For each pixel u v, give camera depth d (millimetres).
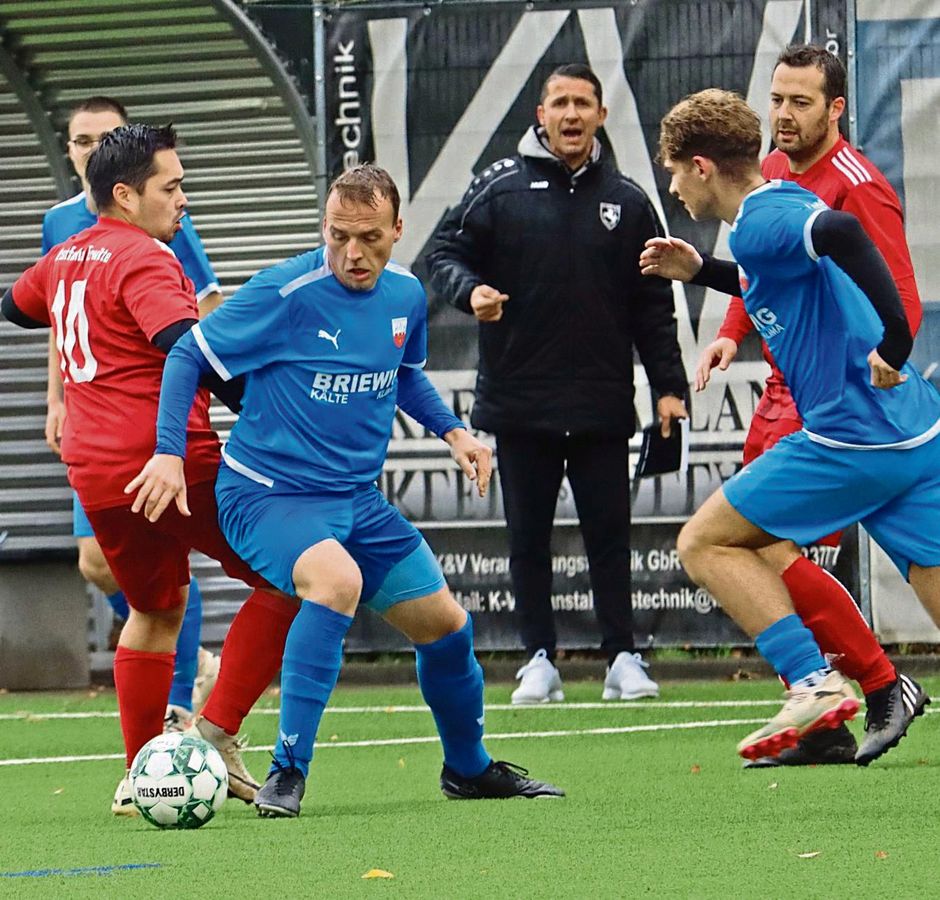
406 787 23000
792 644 21125
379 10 35062
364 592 20297
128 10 36156
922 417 21125
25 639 36125
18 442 37062
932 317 34250
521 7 34906
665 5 34781
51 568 36062
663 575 35156
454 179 35062
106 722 31219
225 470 20188
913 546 21203
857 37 34375
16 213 37094
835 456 20938
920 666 34719
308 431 19797
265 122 36219
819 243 19656
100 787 23859
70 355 21141
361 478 20094
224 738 21000
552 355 31453
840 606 22656
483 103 35000
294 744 19578
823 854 16203
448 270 30969
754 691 32656
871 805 19375
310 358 19656
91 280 20891
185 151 36469
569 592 35188
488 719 29750
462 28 35031
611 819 18812
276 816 19516
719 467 34812
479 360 32281
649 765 24125
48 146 36875
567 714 30141
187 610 25312
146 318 20250
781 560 22844
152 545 21047
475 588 35188
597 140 32375
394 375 20297
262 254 36438
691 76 34781
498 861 16234
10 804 22219
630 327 31859
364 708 31953
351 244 19328
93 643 37094
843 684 21000
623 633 32125
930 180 34250
